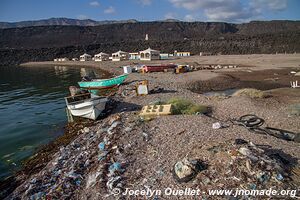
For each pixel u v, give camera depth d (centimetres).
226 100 1862
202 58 7031
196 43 11075
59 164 1111
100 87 2992
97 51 12100
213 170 763
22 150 1427
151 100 2083
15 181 1067
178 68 3806
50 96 3184
